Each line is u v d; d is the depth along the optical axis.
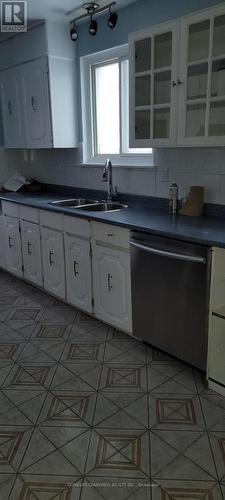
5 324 3.03
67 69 3.48
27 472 1.63
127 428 1.87
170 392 2.14
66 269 3.16
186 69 2.27
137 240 2.38
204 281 2.03
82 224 2.85
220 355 2.05
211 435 1.81
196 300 2.11
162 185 2.97
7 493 1.53
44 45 3.33
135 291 2.52
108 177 3.29
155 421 1.92
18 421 1.94
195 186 2.67
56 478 1.60
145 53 2.52
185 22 2.21
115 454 1.71
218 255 1.92
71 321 3.07
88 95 3.58
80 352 2.59
